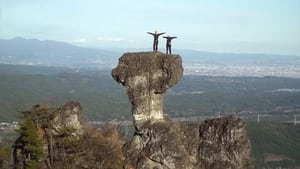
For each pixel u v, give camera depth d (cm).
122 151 5044
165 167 4772
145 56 5003
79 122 5156
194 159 4909
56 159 4934
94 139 5138
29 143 4847
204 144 4962
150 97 4966
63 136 5022
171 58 4975
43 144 4931
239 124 4956
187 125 5066
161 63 4969
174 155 4766
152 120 4988
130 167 4872
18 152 4978
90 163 4941
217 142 4941
